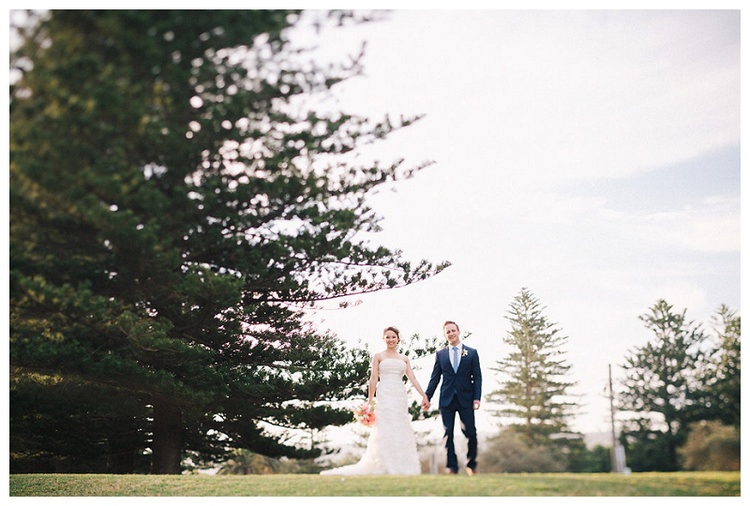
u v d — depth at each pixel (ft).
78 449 46.03
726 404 42.32
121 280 32.73
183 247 33.86
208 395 36.04
